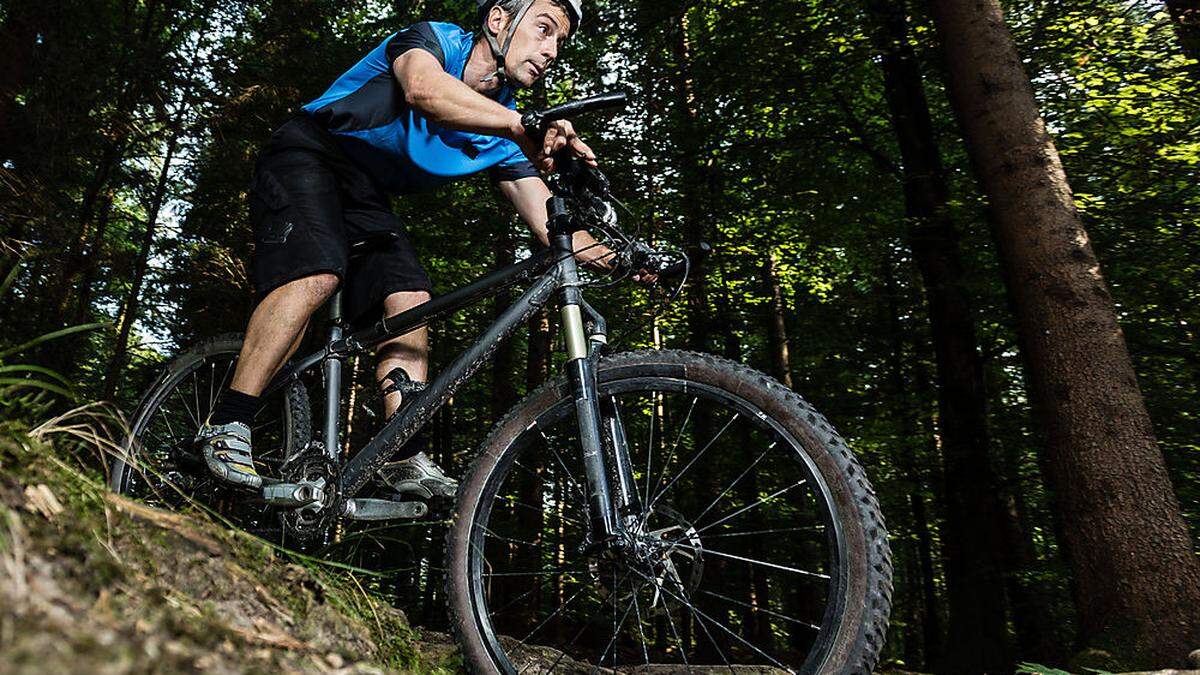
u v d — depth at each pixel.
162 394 2.23
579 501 1.75
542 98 9.39
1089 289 4.18
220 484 1.84
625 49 9.00
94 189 8.08
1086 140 6.67
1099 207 6.58
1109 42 6.97
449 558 1.75
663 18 8.77
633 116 8.98
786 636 10.63
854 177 9.20
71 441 1.20
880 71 9.41
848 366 10.99
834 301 11.42
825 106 9.36
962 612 6.90
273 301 1.90
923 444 8.45
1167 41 6.82
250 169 8.46
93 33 7.38
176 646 0.69
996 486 7.68
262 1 8.88
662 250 1.86
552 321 11.05
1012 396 8.89
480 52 2.03
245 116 8.58
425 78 1.87
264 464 2.07
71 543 0.82
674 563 1.68
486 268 12.69
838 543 1.44
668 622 1.62
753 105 9.03
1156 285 6.96
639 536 1.59
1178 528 3.73
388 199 2.20
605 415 1.74
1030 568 7.47
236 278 8.23
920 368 10.38
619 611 1.63
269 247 1.93
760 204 9.76
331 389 2.05
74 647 0.55
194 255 8.35
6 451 0.92
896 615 16.06
